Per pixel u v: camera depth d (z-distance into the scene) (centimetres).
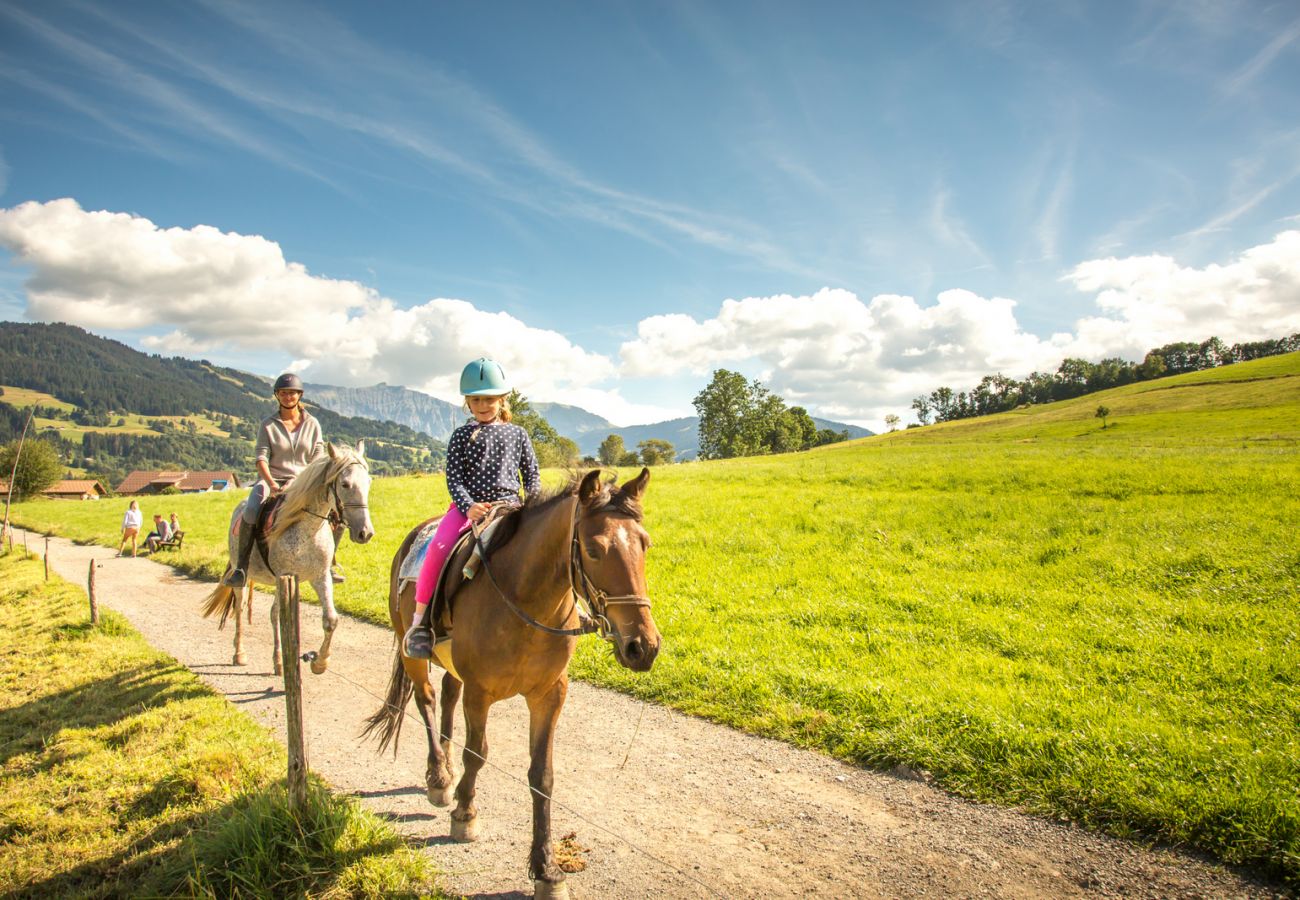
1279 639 770
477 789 539
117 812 487
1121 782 495
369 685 811
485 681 409
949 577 1154
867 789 539
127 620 1137
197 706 688
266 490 776
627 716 700
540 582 388
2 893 400
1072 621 892
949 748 575
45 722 667
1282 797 453
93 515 3919
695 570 1316
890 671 764
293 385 809
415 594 481
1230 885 402
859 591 1102
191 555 1931
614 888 409
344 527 794
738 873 428
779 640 893
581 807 512
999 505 1672
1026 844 455
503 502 457
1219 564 1055
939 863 438
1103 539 1286
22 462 5928
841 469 2758
